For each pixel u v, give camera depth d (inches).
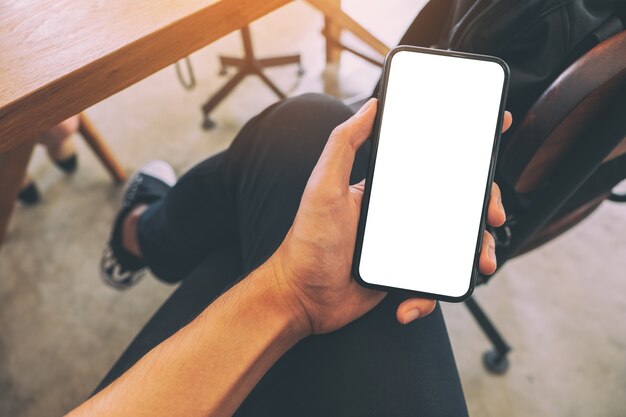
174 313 21.0
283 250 15.8
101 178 49.7
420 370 16.6
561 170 17.3
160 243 29.4
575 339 39.2
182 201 25.4
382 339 17.1
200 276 22.5
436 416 15.7
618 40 13.6
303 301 15.5
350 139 15.0
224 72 57.0
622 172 21.0
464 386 37.5
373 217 17.4
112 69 16.5
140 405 13.0
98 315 42.0
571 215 23.2
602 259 43.0
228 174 23.0
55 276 43.8
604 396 36.7
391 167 17.3
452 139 17.0
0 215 34.7
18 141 16.2
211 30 17.9
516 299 41.2
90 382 39.0
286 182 19.7
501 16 17.1
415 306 16.0
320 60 58.4
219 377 13.7
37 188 48.2
